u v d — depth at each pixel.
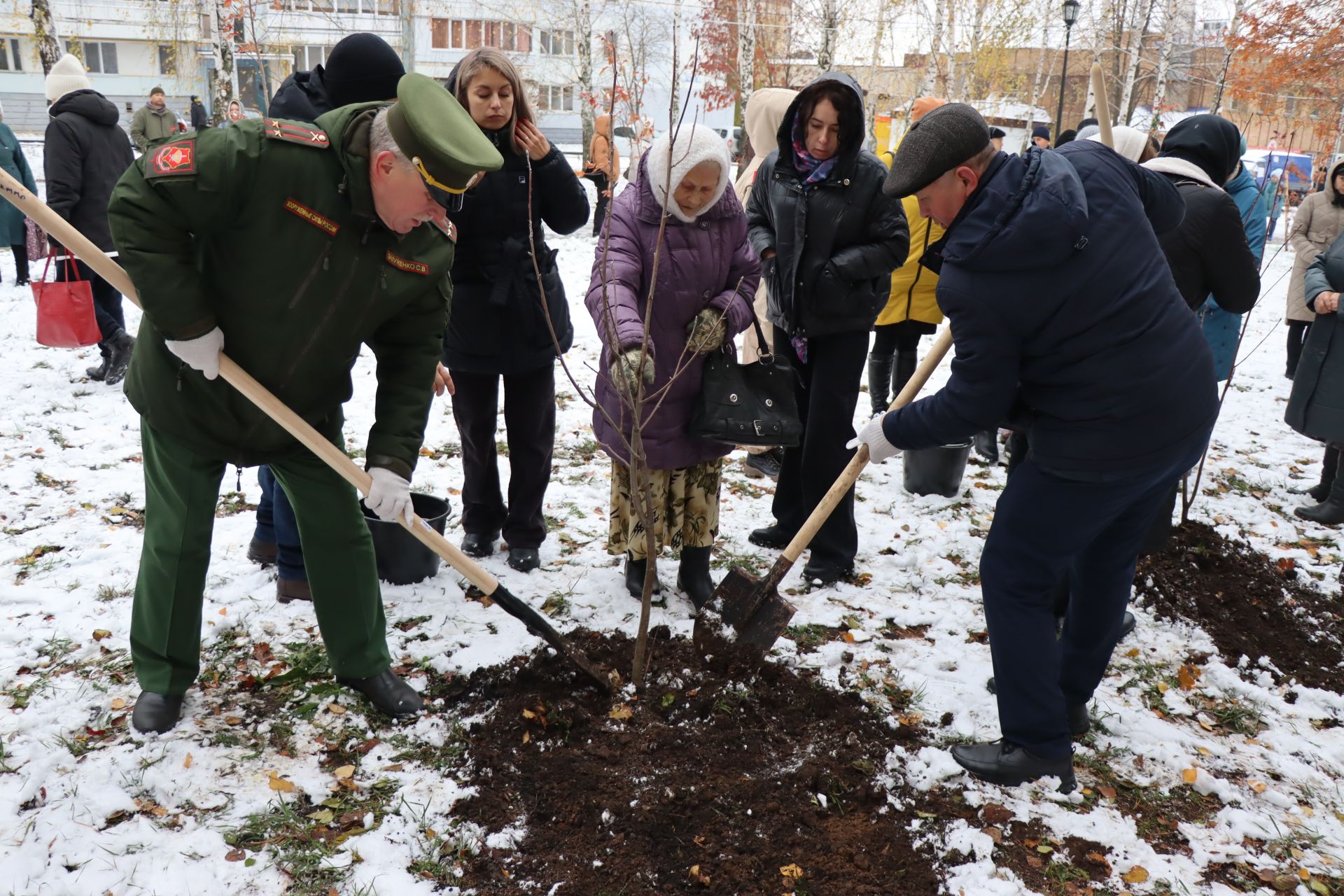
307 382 2.62
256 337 2.48
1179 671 3.45
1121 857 2.52
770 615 3.08
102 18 30.20
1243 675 3.46
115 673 3.08
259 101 20.45
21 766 2.63
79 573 3.69
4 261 9.76
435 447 5.23
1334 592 4.09
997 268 2.35
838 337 3.71
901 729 2.98
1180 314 2.48
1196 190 3.32
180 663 2.84
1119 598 2.88
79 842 2.38
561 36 26.28
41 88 30.95
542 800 2.58
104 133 6.17
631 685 3.08
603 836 2.47
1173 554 4.16
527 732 2.84
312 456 2.75
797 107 3.60
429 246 2.56
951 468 4.82
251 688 3.04
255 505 4.33
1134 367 2.41
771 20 20.86
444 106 2.26
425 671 3.18
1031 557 2.66
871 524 4.55
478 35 27.36
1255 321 9.93
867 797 2.65
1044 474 2.60
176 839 2.41
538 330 3.60
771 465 5.12
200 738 2.79
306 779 2.65
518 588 3.75
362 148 2.30
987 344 2.41
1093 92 2.84
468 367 3.61
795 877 2.37
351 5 26.00
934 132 2.36
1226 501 5.03
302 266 2.38
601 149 12.38
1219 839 2.62
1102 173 2.45
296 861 2.36
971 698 3.19
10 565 3.74
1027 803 2.69
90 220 6.11
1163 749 2.99
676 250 3.24
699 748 2.80
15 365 6.25
